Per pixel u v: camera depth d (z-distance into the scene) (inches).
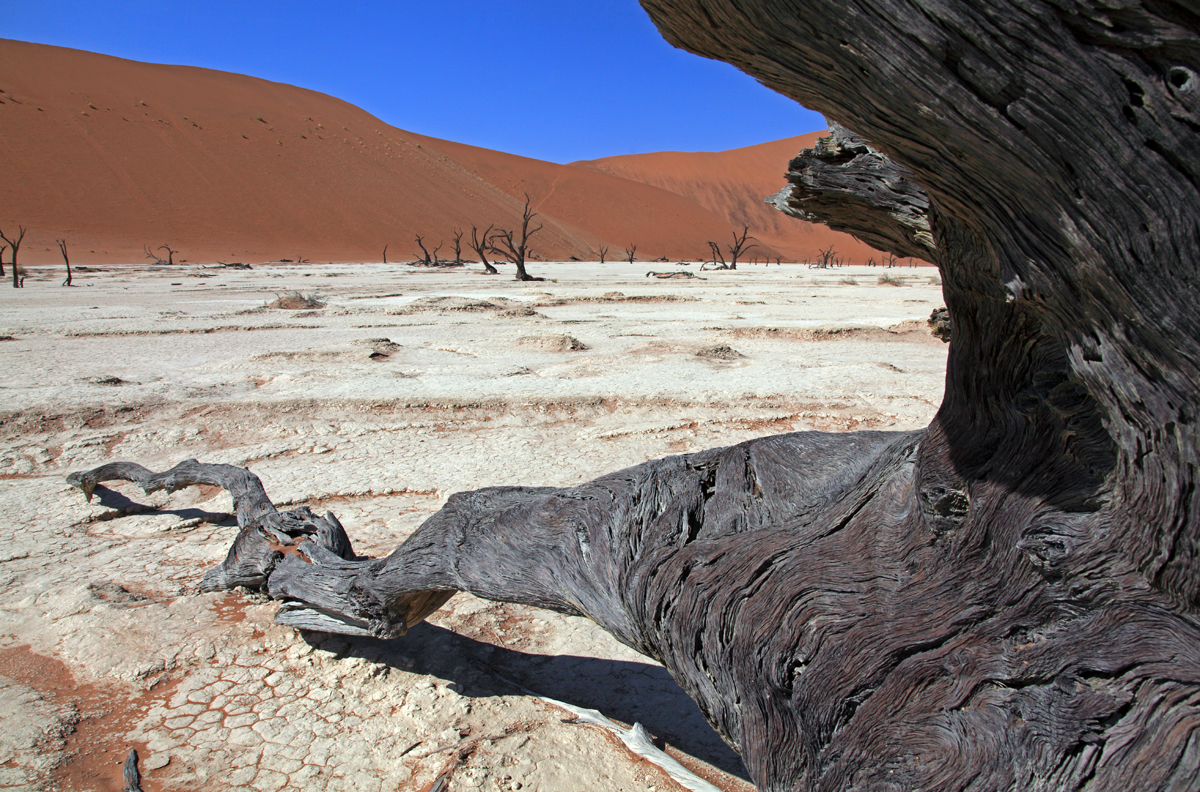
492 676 136.6
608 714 127.7
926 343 514.3
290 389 350.0
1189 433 39.8
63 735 118.6
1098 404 46.1
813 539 69.2
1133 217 36.7
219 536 202.4
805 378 381.7
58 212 2544.3
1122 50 33.6
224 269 1925.4
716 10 45.7
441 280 1465.3
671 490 84.0
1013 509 52.8
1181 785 45.3
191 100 3555.6
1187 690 45.7
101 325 598.2
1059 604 51.3
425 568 111.7
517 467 257.8
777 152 7003.0
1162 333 38.1
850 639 62.2
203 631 149.2
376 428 299.4
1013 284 45.2
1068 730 50.2
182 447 279.0
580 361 434.3
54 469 256.8
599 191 4972.9
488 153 5191.9
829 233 5925.2
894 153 48.0
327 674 135.7
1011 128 38.3
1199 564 43.0
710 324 632.4
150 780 109.2
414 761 113.7
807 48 43.9
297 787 108.3
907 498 63.2
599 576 87.1
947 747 55.9
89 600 160.2
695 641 75.4
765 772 69.3
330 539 145.3
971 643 56.2
